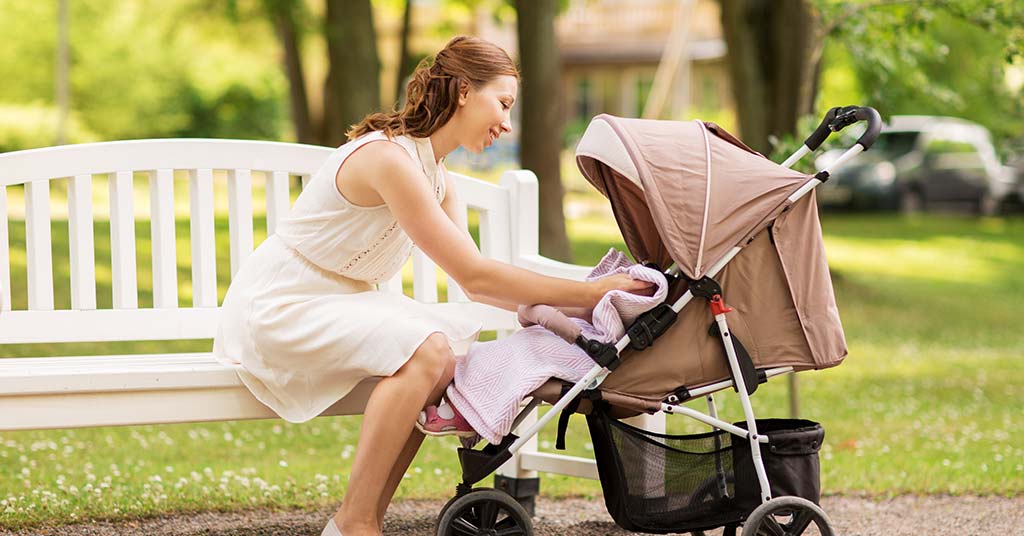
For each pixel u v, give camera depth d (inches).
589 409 201.5
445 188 215.2
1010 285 774.5
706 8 1596.9
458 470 297.4
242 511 247.6
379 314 196.9
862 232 1003.3
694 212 189.3
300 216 203.3
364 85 723.4
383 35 1593.3
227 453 312.7
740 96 647.8
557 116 629.9
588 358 196.2
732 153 197.8
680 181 190.4
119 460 299.4
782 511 193.9
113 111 1694.1
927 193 1155.9
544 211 629.3
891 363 501.0
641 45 1659.7
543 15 620.1
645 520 196.9
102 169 234.1
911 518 252.7
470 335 211.9
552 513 258.2
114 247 236.4
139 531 229.9
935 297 707.4
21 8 1663.4
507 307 214.4
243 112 1786.4
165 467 289.6
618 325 190.9
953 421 373.1
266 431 346.6
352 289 205.5
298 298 199.8
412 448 205.3
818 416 379.2
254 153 244.7
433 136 202.5
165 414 197.6
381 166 193.6
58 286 520.1
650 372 194.7
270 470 287.1
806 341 199.3
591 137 198.8
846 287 716.0
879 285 740.0
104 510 243.0
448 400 197.3
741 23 642.2
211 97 1759.4
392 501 262.7
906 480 283.4
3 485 267.0
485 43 203.3
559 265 242.5
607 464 197.5
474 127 201.8
